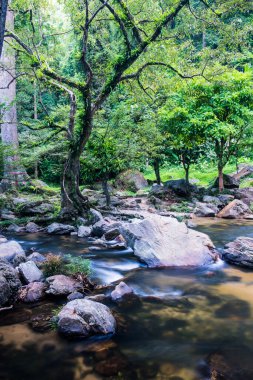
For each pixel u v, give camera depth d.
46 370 3.33
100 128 12.70
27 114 23.30
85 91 10.30
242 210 13.15
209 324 4.30
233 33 10.55
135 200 15.48
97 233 9.58
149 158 18.02
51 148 11.70
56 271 5.75
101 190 18.06
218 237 9.60
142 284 5.80
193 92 14.98
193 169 24.22
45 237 9.62
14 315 4.48
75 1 10.59
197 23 10.55
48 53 12.80
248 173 20.05
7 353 3.62
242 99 14.98
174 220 7.87
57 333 4.01
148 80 12.20
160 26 10.01
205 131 14.40
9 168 15.52
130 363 3.44
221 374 3.26
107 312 4.26
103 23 11.93
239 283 5.86
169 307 4.84
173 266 6.84
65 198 11.16
